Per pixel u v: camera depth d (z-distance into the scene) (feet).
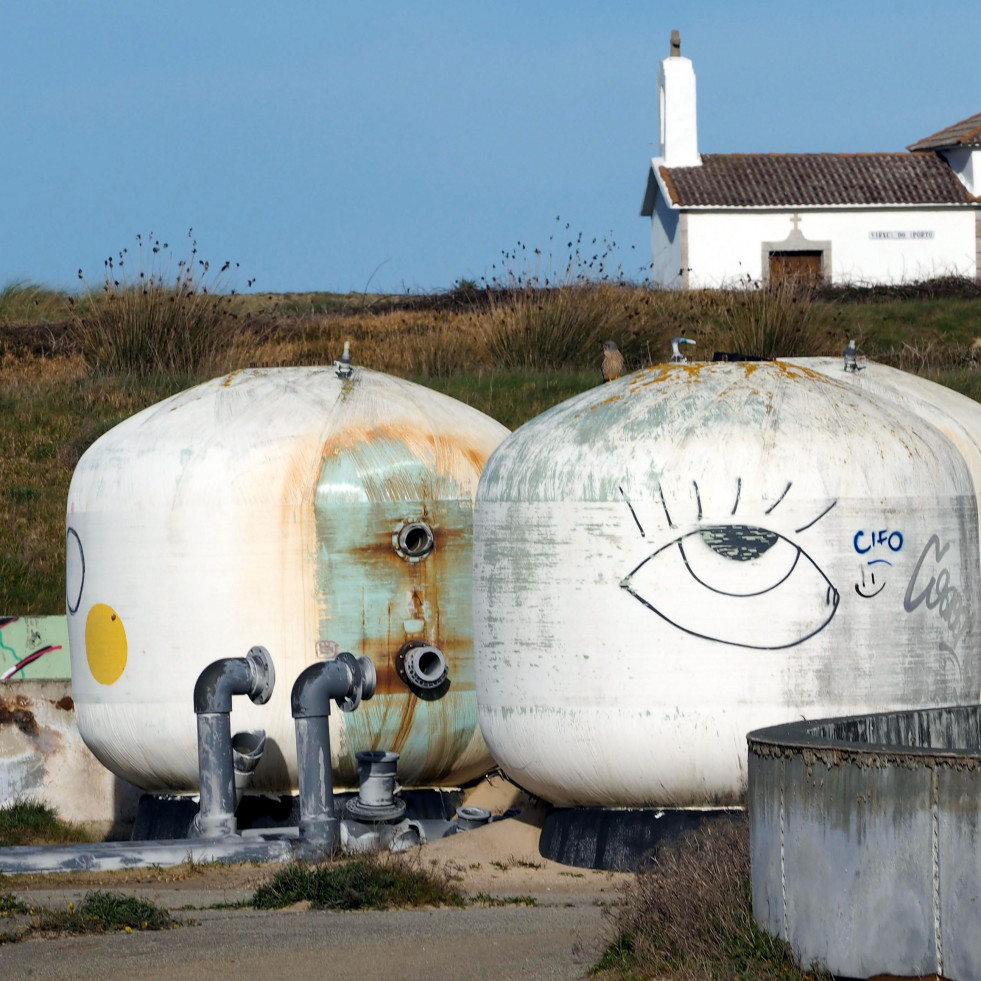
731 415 110.22
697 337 273.95
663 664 107.76
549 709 111.65
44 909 99.55
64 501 209.77
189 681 130.62
